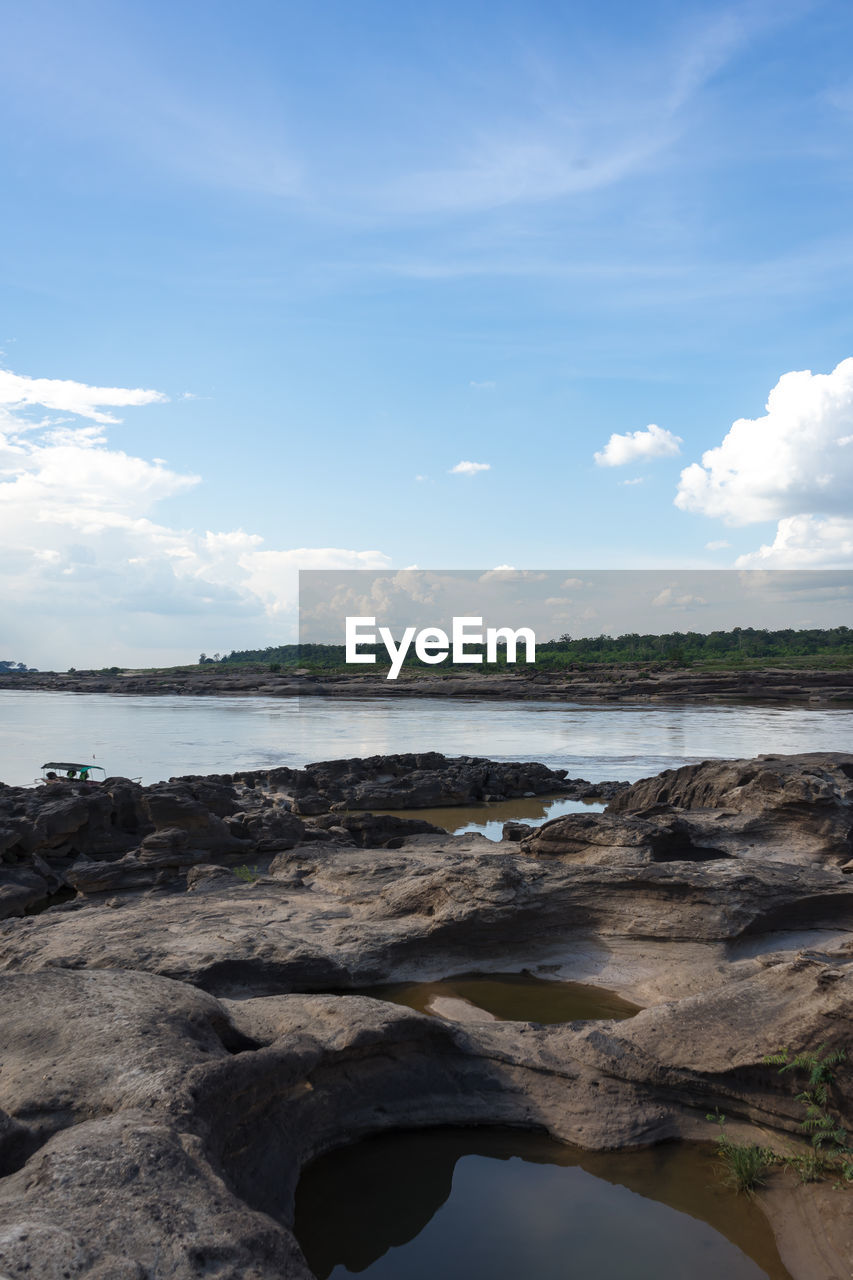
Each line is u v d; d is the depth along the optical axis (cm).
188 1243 511
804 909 1418
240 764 4634
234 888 1703
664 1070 880
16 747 5478
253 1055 752
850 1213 712
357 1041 855
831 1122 792
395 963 1332
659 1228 739
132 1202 538
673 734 6431
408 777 3481
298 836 2177
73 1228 509
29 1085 703
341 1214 762
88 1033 780
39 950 1304
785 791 1917
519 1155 845
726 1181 790
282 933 1370
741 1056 852
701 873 1430
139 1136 597
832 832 1814
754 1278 682
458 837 2216
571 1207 769
